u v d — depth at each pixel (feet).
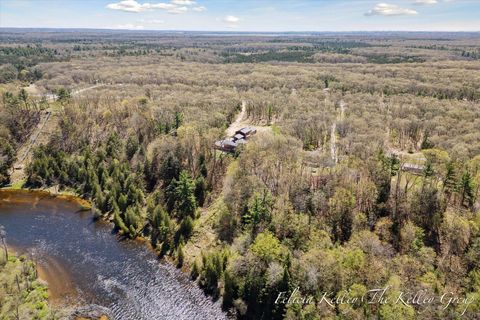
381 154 326.24
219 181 360.28
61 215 339.77
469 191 268.00
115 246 294.05
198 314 226.17
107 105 509.76
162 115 479.00
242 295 228.02
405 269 209.46
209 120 469.57
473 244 228.43
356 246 226.99
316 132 445.37
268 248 222.48
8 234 306.14
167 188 342.44
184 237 296.92
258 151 338.95
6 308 214.28
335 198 270.46
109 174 381.19
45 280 250.16
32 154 432.66
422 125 449.06
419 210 264.52
